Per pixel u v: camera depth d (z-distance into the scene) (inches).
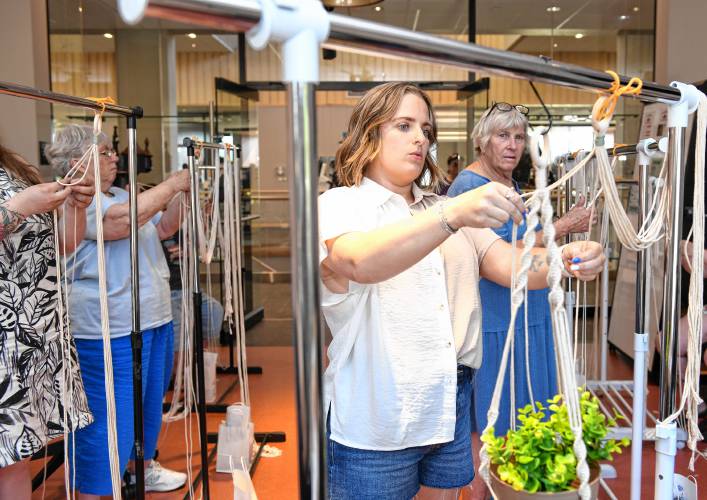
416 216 42.7
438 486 63.1
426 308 57.2
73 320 96.5
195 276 107.4
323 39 26.3
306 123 26.2
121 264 99.3
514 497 34.5
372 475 57.1
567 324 33.0
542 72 33.4
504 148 94.3
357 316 56.4
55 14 189.0
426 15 245.6
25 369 71.5
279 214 319.3
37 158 181.2
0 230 66.1
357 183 58.6
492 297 86.9
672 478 52.8
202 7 23.7
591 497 34.1
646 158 77.1
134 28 219.5
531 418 37.5
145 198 101.5
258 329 253.4
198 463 132.6
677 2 187.8
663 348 51.7
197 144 109.7
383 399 55.8
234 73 243.8
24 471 74.2
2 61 179.8
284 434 144.0
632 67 219.1
